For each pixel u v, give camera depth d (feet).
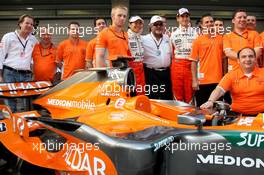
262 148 10.08
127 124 11.78
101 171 11.04
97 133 11.36
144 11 45.24
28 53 19.69
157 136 11.20
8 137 12.22
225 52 17.69
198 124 10.40
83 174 11.37
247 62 13.94
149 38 19.22
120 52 16.76
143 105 12.62
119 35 16.81
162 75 19.33
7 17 43.78
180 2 44.62
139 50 18.29
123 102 12.44
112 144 10.89
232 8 44.60
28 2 43.45
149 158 10.55
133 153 10.55
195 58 19.10
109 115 12.22
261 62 18.74
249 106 14.26
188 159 10.86
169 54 19.52
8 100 14.60
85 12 43.65
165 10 44.98
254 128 10.59
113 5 41.52
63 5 43.42
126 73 12.75
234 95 14.53
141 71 18.37
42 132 13.96
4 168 13.61
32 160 11.64
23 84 14.60
